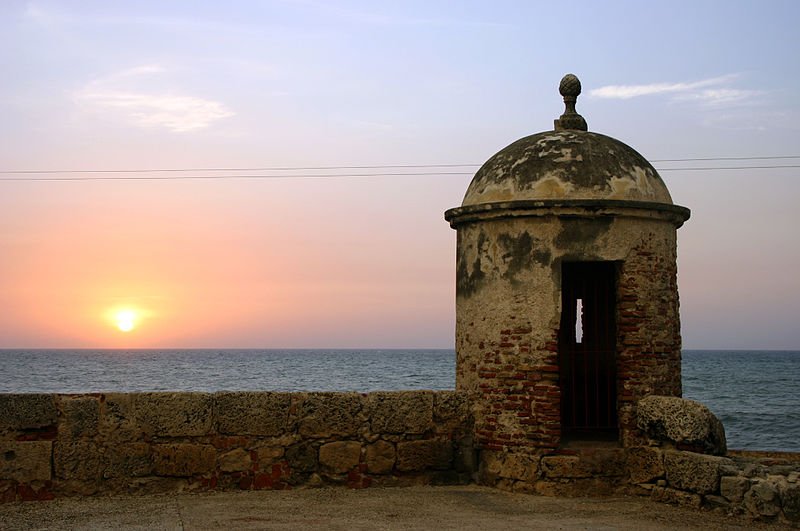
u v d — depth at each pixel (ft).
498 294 31.24
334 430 30.30
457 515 26.16
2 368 314.55
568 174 30.91
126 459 28.30
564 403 36.14
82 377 235.61
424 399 31.27
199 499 27.89
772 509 25.38
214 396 29.35
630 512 26.89
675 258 32.40
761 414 124.26
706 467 27.12
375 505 27.48
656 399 29.55
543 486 29.60
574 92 34.27
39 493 27.27
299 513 25.99
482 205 31.42
